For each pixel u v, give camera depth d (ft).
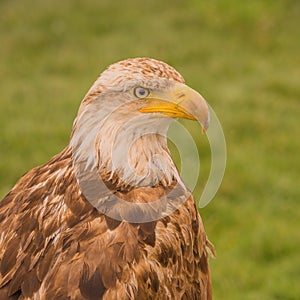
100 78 27.32
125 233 26.43
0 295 26.03
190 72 97.30
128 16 113.91
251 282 54.80
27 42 105.09
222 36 109.40
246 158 72.95
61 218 26.73
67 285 25.43
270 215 63.41
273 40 108.68
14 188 29.14
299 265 56.08
